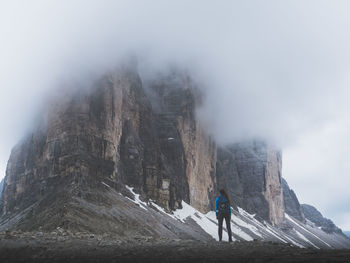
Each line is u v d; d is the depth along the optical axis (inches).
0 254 531.2
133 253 479.8
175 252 475.2
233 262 385.7
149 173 4210.1
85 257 469.1
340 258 332.8
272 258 373.7
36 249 551.5
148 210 3353.8
